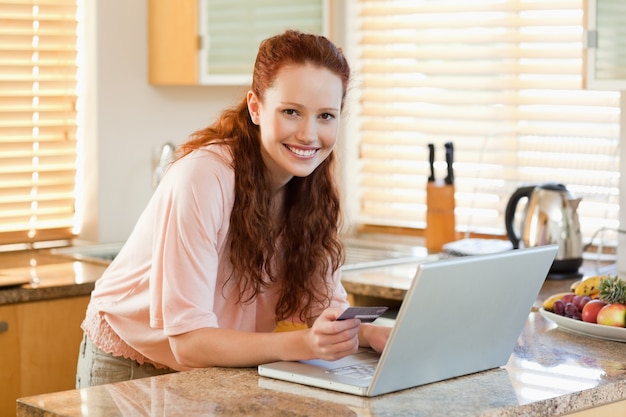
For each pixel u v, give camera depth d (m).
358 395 1.90
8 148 4.13
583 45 3.47
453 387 1.97
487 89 4.31
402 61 4.59
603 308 2.45
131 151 4.32
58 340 3.43
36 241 4.22
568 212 3.51
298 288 2.40
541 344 2.38
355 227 4.71
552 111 4.18
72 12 4.22
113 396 1.90
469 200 4.41
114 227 4.30
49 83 4.21
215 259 2.15
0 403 3.31
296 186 2.37
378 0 4.61
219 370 2.09
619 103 3.93
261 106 2.17
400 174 4.60
